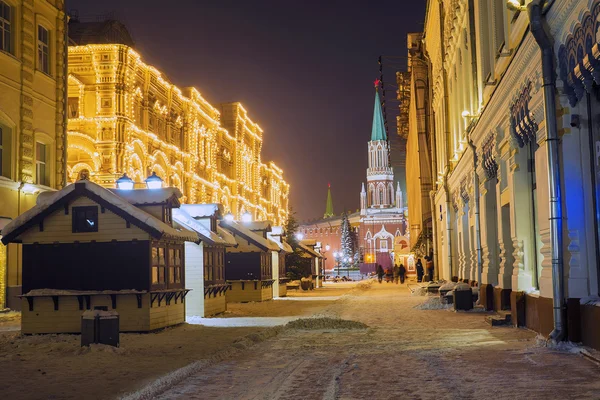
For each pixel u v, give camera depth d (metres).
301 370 10.84
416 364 10.84
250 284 32.03
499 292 19.59
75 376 10.46
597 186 11.43
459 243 30.78
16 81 28.88
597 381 8.62
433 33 38.56
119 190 19.12
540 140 13.36
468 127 24.38
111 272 17.53
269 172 97.81
